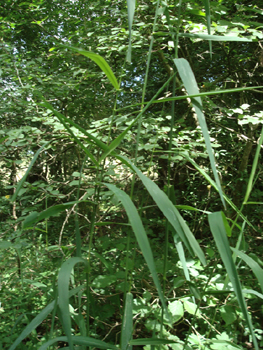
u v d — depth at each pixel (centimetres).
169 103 380
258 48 337
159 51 283
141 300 166
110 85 298
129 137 202
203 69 423
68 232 331
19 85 280
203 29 206
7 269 217
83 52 66
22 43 412
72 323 177
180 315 144
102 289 181
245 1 331
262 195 322
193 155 209
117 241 210
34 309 190
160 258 221
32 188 204
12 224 227
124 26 278
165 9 92
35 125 303
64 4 379
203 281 184
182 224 73
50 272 209
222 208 315
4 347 168
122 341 78
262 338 175
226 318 138
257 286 193
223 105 367
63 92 272
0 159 232
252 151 367
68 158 374
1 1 340
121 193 67
